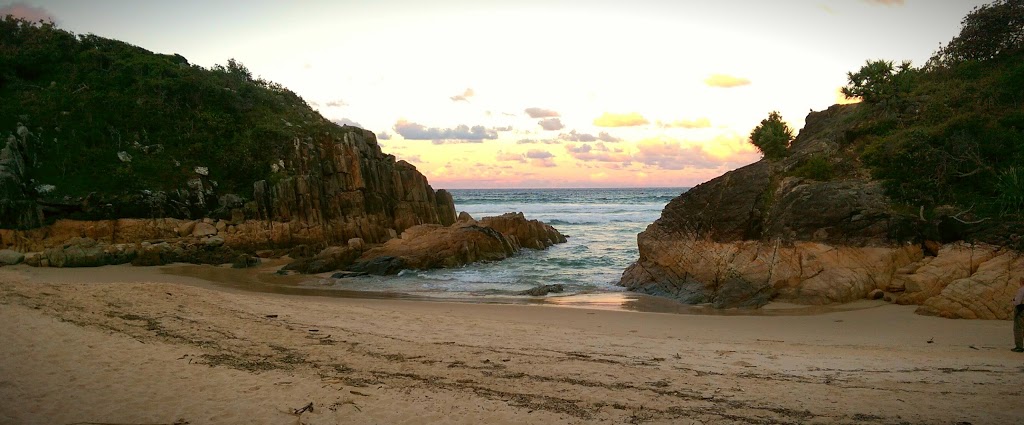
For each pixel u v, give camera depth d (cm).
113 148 4228
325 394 961
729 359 1270
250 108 5056
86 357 1102
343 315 1695
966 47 3150
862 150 2605
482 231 3759
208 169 4312
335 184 4444
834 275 2133
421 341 1388
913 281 1970
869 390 1026
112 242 3591
